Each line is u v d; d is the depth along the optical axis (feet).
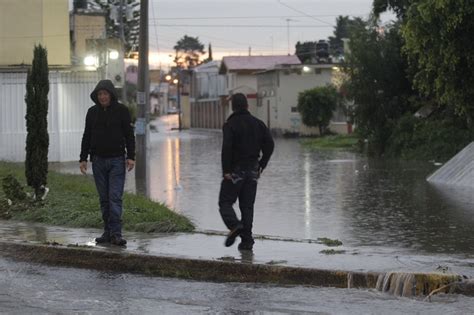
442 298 39.34
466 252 52.01
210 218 72.43
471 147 110.83
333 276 42.29
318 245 51.57
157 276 45.47
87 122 50.85
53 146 141.18
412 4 127.24
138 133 111.96
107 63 149.89
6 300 38.83
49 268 47.70
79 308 37.29
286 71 304.09
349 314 36.37
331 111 284.20
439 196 90.02
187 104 496.23
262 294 40.52
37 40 143.02
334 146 218.38
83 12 207.41
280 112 305.12
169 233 56.29
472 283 40.04
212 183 110.93
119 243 49.96
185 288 42.16
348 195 93.30
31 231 56.80
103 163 50.26
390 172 128.47
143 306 37.88
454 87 125.90
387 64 179.22
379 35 182.19
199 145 238.27
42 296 39.83
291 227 66.33
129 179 116.26
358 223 68.64
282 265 43.73
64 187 80.23
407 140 168.35
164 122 568.82
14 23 141.59
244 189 48.39
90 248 48.70
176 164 153.17
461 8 116.26
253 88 368.07
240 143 47.78
